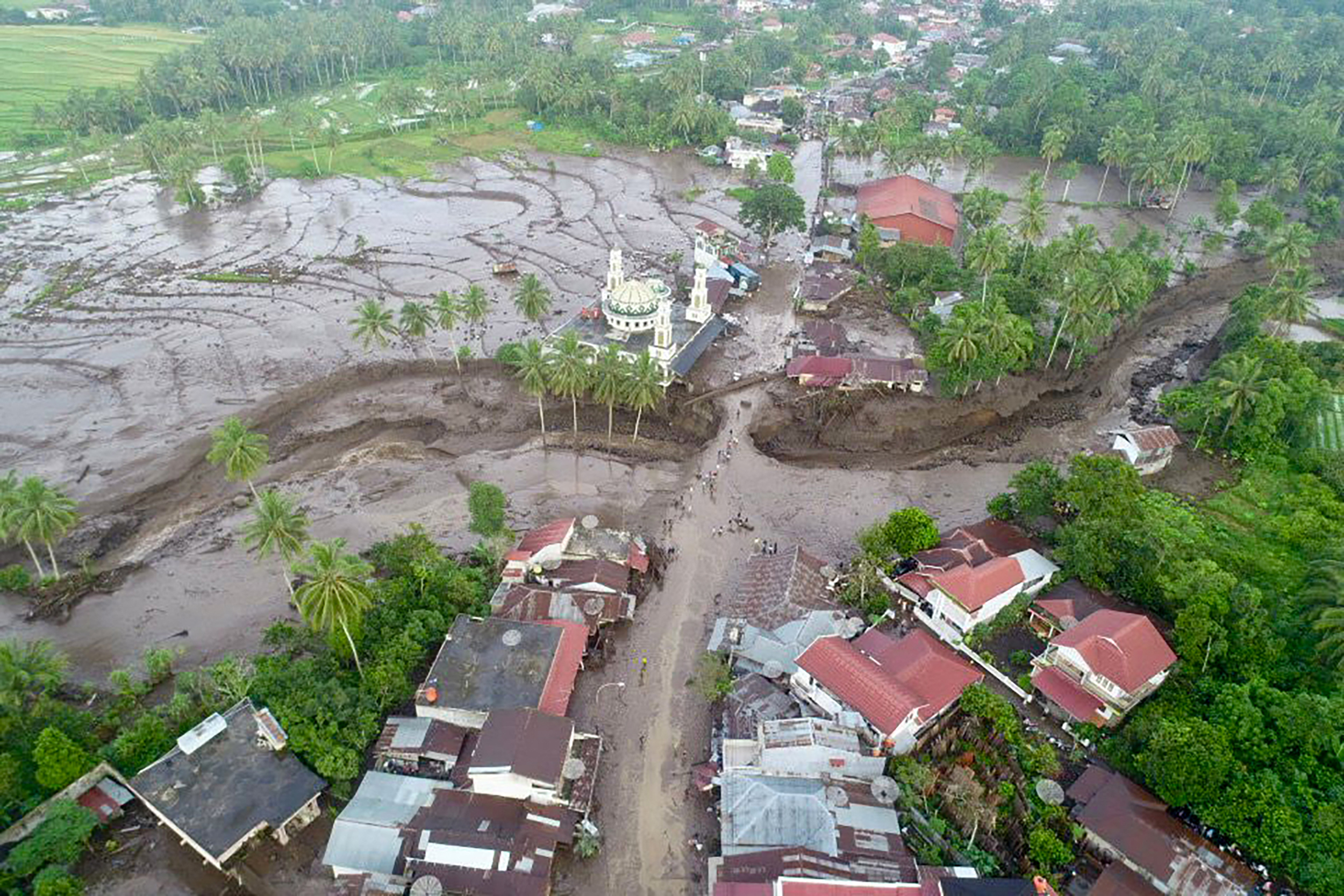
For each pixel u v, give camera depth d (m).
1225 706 72.69
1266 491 109.50
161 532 103.81
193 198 193.75
